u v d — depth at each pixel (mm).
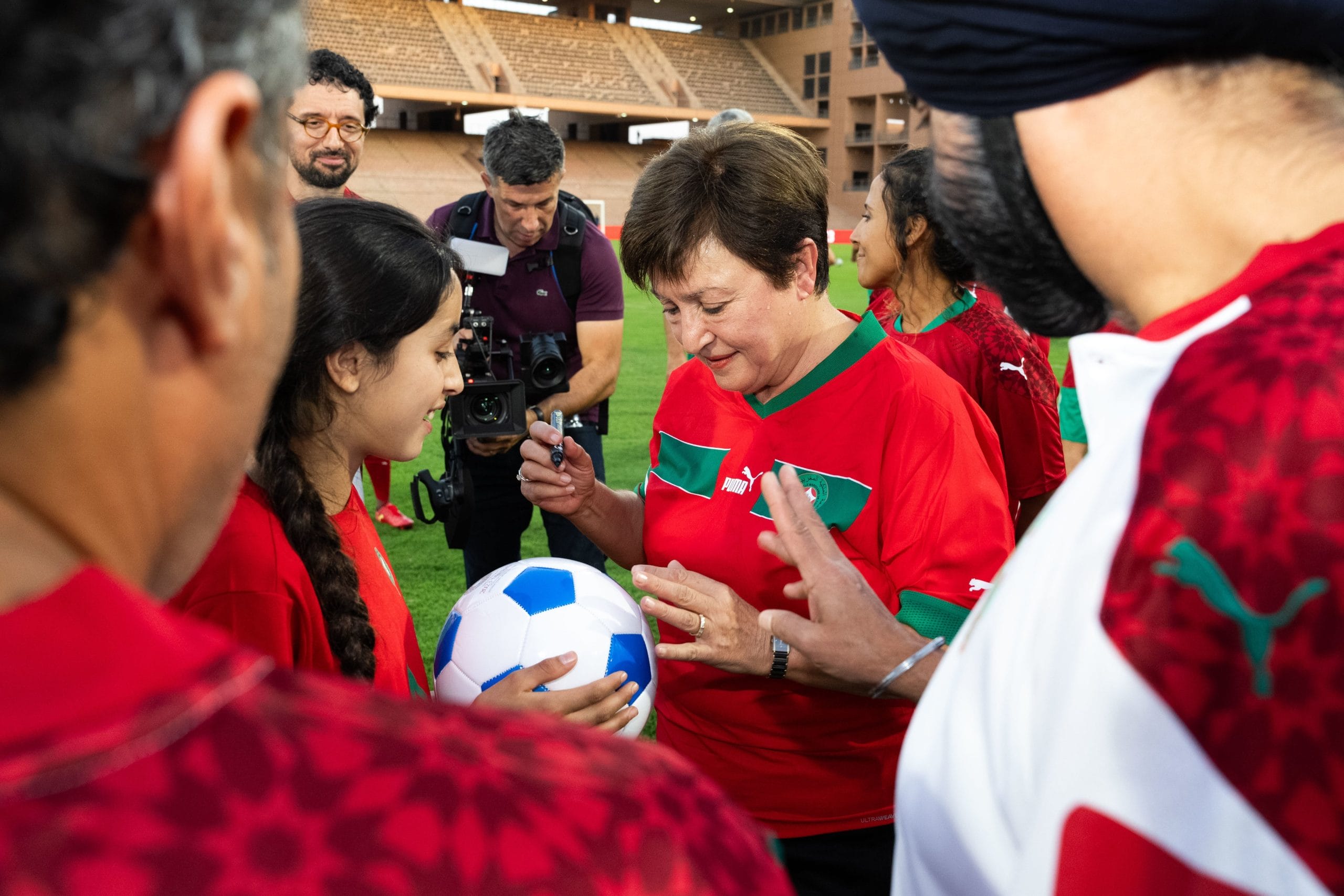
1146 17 465
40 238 218
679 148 1393
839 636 1174
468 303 2459
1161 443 446
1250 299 471
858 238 2727
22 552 234
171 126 237
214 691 238
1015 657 491
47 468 248
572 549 3078
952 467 1366
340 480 1209
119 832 213
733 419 1526
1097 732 432
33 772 209
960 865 522
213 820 224
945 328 2309
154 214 239
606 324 3113
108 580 237
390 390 1181
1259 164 482
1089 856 430
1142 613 428
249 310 286
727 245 1330
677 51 37562
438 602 3844
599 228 3158
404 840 242
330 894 231
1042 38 487
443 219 3252
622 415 7566
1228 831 416
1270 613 409
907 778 582
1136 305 544
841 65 36562
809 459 1428
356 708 272
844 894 1481
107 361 246
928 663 1199
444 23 33531
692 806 294
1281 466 414
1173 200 500
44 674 216
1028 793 478
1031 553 502
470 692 1386
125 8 220
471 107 33719
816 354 1438
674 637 1562
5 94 211
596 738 310
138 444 265
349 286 1105
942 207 628
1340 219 474
